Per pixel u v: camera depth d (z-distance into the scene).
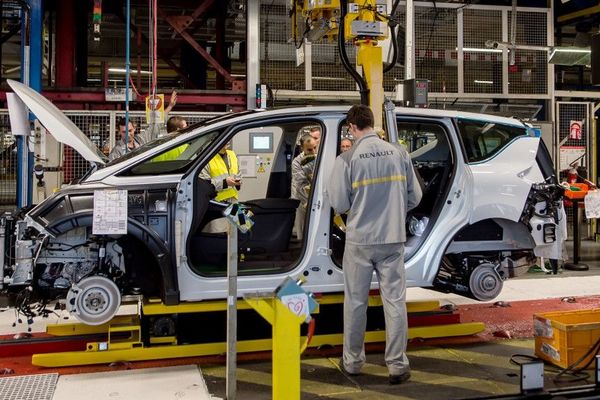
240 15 10.52
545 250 4.71
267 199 4.76
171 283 3.98
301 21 5.97
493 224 4.79
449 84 9.80
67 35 8.61
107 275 4.06
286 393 2.82
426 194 4.79
